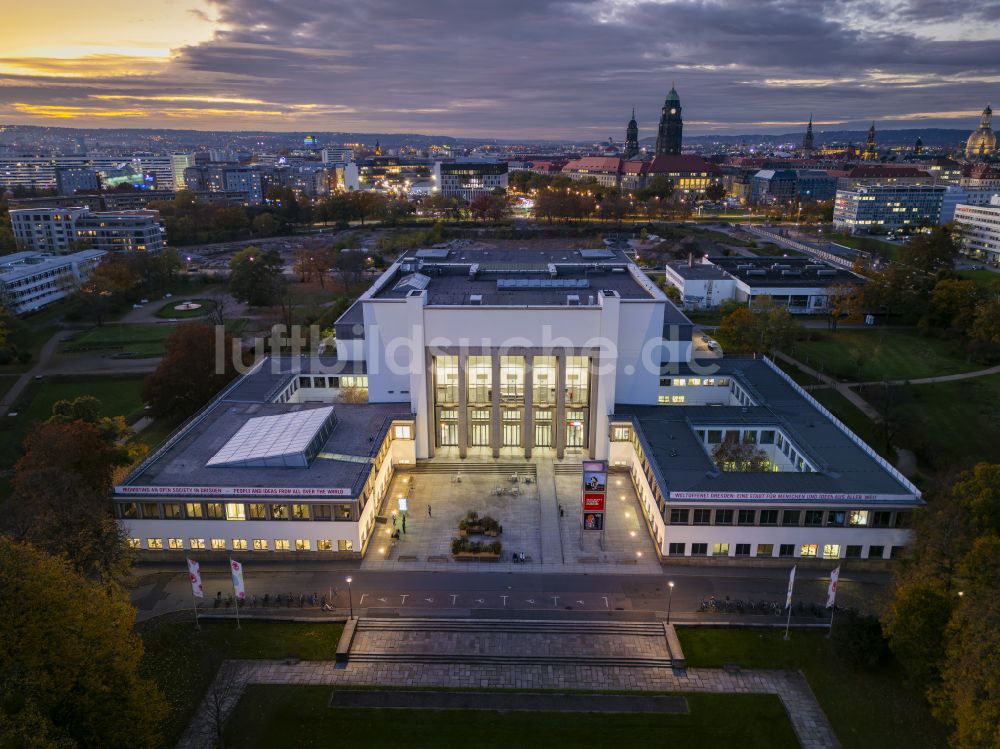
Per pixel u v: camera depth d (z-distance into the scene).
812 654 84.00
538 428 132.00
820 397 159.75
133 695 66.12
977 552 72.25
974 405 153.38
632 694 78.38
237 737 72.38
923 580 76.00
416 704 76.88
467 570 100.19
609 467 128.25
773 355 185.38
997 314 178.38
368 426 123.94
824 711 75.81
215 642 86.06
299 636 87.25
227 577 98.62
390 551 104.62
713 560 100.69
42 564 66.31
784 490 99.19
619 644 85.94
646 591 95.62
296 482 103.12
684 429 121.06
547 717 75.19
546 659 83.50
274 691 78.50
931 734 72.12
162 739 70.25
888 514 97.12
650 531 109.25
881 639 79.81
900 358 185.88
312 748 71.31
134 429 146.25
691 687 79.31
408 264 163.75
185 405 147.25
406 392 135.75
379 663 83.00
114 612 71.25
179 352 145.50
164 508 100.38
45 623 62.12
